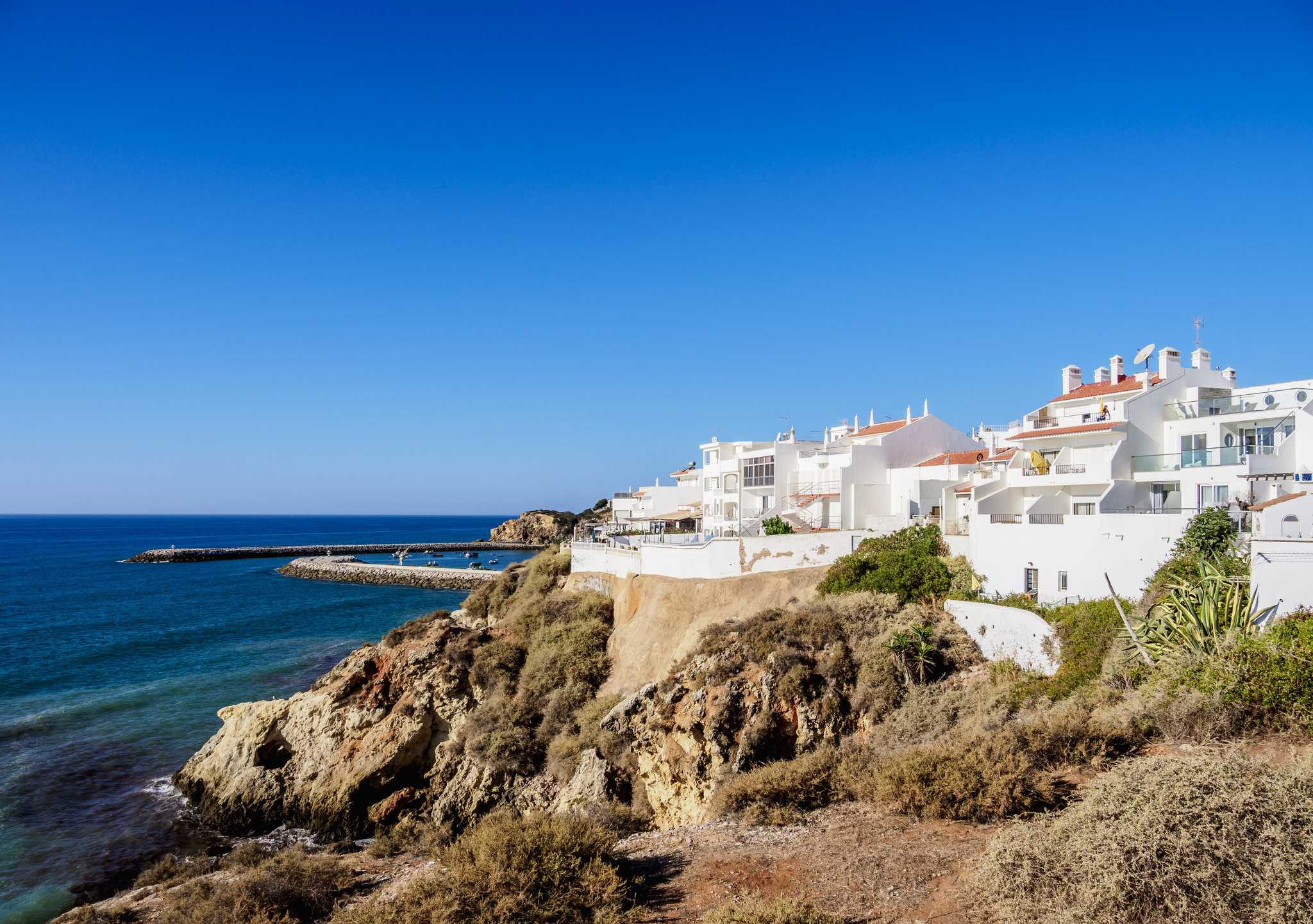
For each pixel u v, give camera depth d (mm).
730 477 64750
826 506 52906
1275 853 9242
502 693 39312
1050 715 19328
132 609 91062
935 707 25500
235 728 37156
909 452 53156
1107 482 34219
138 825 33531
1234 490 30172
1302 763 11414
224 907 18609
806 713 27562
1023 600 30422
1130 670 20391
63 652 65125
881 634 29469
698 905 12797
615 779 31375
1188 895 9273
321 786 35062
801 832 15945
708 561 41938
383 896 17531
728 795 20125
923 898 11828
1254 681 15477
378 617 86375
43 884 28469
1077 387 47281
